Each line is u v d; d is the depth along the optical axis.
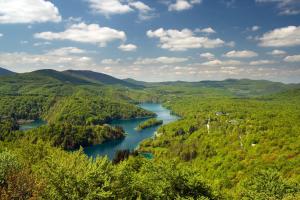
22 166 51.50
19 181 37.81
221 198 67.00
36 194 37.31
